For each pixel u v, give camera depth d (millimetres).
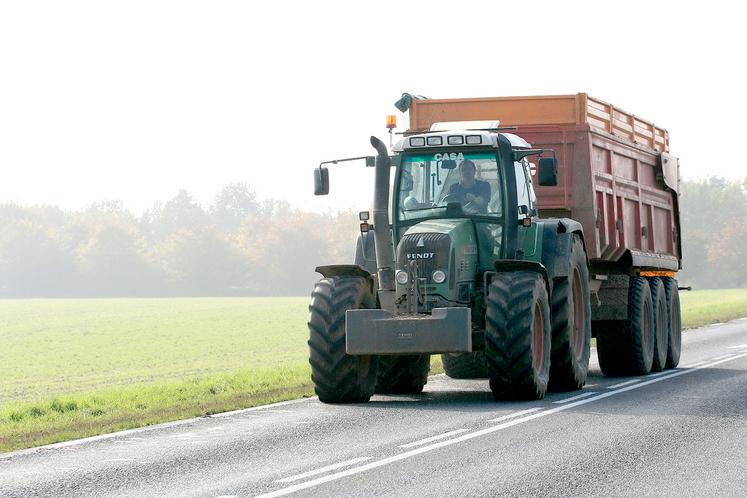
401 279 31500
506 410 28594
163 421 28219
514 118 38906
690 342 63688
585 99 38375
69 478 19453
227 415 29078
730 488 17625
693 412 27672
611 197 40688
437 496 17078
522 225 32656
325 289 31797
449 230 31750
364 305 32250
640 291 41344
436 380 41594
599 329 41469
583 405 29672
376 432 24562
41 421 31922
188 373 61406
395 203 32938
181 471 19875
